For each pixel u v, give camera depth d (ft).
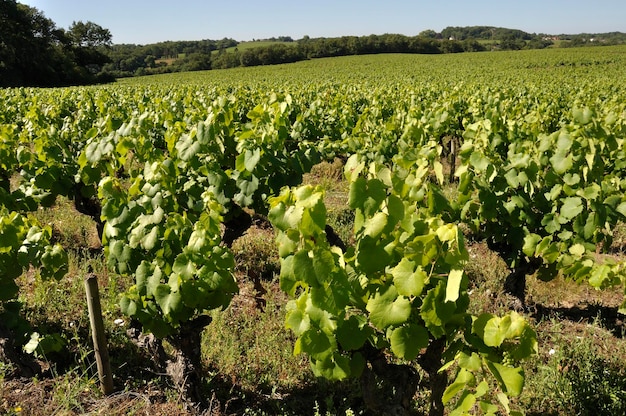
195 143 14.73
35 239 12.63
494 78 102.58
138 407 10.96
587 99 41.39
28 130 25.72
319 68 189.78
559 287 16.52
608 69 133.90
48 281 16.05
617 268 10.75
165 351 12.88
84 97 45.44
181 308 9.65
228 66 262.06
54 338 12.28
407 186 8.66
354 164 8.50
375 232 7.01
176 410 10.85
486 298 15.46
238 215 16.02
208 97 40.75
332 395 11.26
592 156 12.83
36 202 17.92
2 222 11.87
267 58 258.37
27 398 11.17
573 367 12.16
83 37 252.62
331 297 7.23
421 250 7.26
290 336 13.58
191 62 266.16
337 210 23.70
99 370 11.27
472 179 13.89
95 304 10.77
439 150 14.39
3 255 12.16
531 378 11.64
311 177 30.89
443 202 9.34
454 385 6.79
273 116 18.61
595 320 13.84
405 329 7.40
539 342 13.24
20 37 174.40
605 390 10.94
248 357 12.65
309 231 7.08
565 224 13.87
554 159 13.19
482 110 31.04
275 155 15.57
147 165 13.21
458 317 7.45
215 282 9.62
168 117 25.32
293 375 12.17
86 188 18.01
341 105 36.96
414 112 29.43
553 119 30.78
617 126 20.63
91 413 10.75
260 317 14.61
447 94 44.16
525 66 157.69
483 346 7.28
